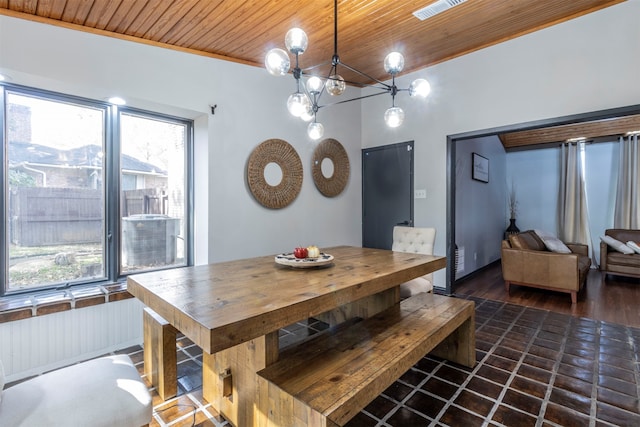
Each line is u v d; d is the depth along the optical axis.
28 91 2.51
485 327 3.03
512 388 2.03
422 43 3.50
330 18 2.79
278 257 2.39
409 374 2.20
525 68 3.46
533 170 6.83
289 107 2.10
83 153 2.78
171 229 3.31
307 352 1.65
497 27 3.28
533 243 4.55
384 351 1.64
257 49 3.23
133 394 1.33
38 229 2.56
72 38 2.48
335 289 1.66
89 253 2.81
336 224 4.60
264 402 1.46
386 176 4.73
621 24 2.94
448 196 4.09
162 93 2.93
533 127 3.45
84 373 1.42
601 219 6.07
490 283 4.69
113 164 2.91
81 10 2.35
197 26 2.73
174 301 1.46
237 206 3.46
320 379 1.40
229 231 3.40
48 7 2.28
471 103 3.86
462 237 4.81
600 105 3.05
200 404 1.94
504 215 7.02
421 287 2.91
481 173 5.51
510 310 3.49
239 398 1.68
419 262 2.37
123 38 2.72
